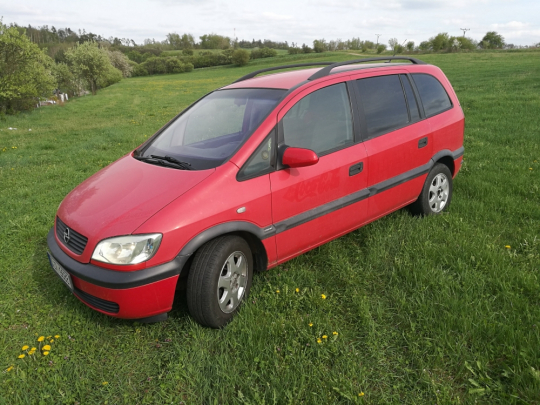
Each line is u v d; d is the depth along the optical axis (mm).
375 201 4008
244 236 3236
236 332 2938
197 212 2803
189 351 2779
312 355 2693
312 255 4020
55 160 9016
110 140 11641
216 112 3789
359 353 2688
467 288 3238
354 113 3809
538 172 6066
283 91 3576
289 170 3291
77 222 2949
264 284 3521
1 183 7125
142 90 44156
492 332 2693
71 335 3018
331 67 3955
